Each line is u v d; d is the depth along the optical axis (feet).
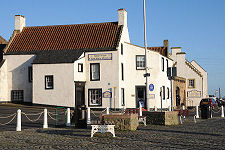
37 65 127.65
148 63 134.41
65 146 38.68
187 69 189.98
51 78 126.21
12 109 110.52
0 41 162.50
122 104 129.70
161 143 41.09
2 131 55.52
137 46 135.03
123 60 132.87
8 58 136.26
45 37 139.95
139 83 134.21
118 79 125.90
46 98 126.00
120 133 52.03
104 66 127.65
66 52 129.59
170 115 69.51
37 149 36.42
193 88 188.85
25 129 58.85
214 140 44.04
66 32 140.05
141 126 65.77
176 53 192.34
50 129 59.57
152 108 132.36
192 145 39.34
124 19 137.08
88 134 51.11
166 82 145.38
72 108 123.03
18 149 36.32
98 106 127.13
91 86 128.57
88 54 129.49
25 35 142.72
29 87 133.18
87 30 138.21
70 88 123.65
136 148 36.96
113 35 132.16
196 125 69.72
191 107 187.01
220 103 207.51
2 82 133.28
